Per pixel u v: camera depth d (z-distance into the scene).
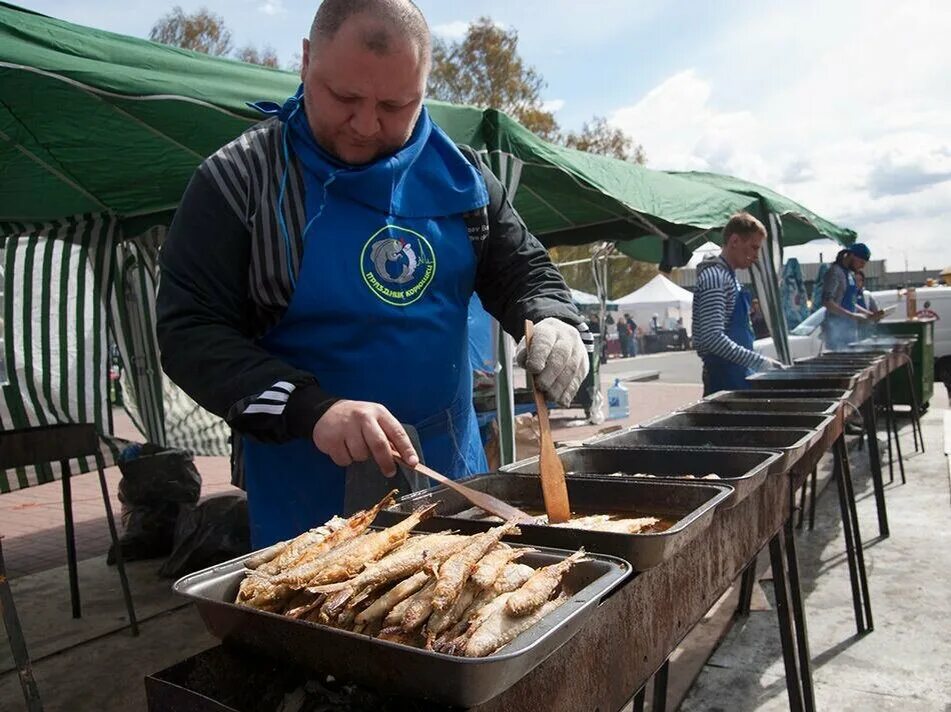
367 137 1.59
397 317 1.70
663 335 32.97
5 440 3.21
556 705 0.97
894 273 47.16
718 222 5.61
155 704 0.90
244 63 2.95
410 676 0.81
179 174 3.86
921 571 3.98
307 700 0.88
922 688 2.78
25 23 2.45
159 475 4.82
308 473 1.75
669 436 2.62
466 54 20.55
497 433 4.61
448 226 1.81
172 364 1.48
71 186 3.94
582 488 1.76
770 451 2.01
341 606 0.94
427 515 1.27
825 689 2.80
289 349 1.68
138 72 2.59
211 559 4.29
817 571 4.06
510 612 0.93
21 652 2.44
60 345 4.92
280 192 1.61
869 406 4.58
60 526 5.95
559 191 4.69
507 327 1.98
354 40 1.44
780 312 6.95
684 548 1.40
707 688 2.85
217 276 1.57
